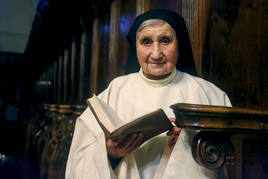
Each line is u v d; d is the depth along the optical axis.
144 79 1.38
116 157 1.21
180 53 1.42
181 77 1.39
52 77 8.54
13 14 12.98
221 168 1.06
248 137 1.42
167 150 1.19
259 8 1.99
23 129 7.82
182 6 2.09
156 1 2.40
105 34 3.50
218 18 2.03
